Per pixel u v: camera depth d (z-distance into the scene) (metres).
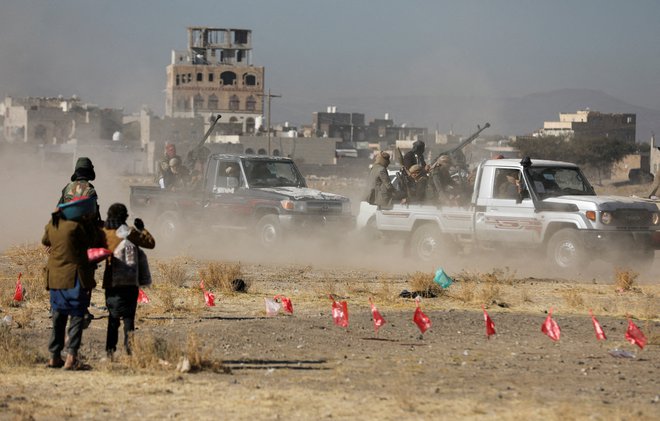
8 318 29.66
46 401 19.70
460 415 18.42
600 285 41.19
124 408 19.05
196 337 25.77
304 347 26.19
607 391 21.00
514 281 41.72
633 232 44.84
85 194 26.64
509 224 46.81
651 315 33.19
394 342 27.19
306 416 18.34
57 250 23.12
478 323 30.66
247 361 24.11
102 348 25.80
